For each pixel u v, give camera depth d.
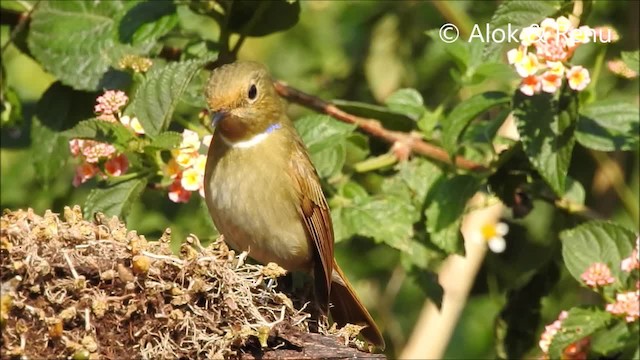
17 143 13.30
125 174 10.95
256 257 10.45
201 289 8.46
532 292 13.20
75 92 12.13
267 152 10.12
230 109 10.02
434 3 14.20
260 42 16.56
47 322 8.09
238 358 8.63
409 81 15.57
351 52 16.11
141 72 11.38
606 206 14.65
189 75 10.80
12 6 12.43
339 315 10.45
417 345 14.60
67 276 8.29
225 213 10.20
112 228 8.81
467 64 12.27
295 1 11.62
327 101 12.61
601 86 14.91
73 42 11.80
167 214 13.79
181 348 8.41
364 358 8.80
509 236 14.00
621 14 15.34
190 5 11.83
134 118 10.84
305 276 10.92
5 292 8.06
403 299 16.62
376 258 15.30
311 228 10.27
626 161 15.77
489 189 12.41
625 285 11.21
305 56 16.36
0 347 8.03
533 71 10.85
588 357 11.20
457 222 11.91
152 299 8.36
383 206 11.71
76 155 10.94
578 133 11.66
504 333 13.27
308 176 10.27
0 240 8.16
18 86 16.06
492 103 11.55
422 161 12.31
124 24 11.73
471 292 14.44
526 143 11.16
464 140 12.30
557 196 12.20
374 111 12.52
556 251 13.11
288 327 8.83
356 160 13.66
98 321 8.27
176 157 10.80
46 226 8.41
